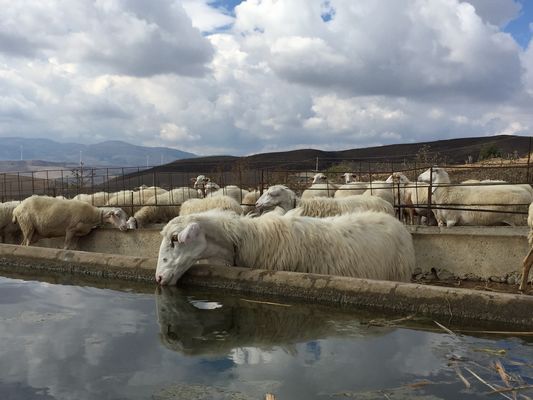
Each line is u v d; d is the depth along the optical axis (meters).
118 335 3.67
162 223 14.64
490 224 11.00
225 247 5.64
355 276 5.45
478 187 11.18
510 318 3.69
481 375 2.83
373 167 27.70
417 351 3.25
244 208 12.32
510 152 27.77
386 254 5.67
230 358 3.15
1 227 13.01
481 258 7.52
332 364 3.02
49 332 3.72
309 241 5.49
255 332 3.73
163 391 2.63
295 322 4.00
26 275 6.32
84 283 5.74
